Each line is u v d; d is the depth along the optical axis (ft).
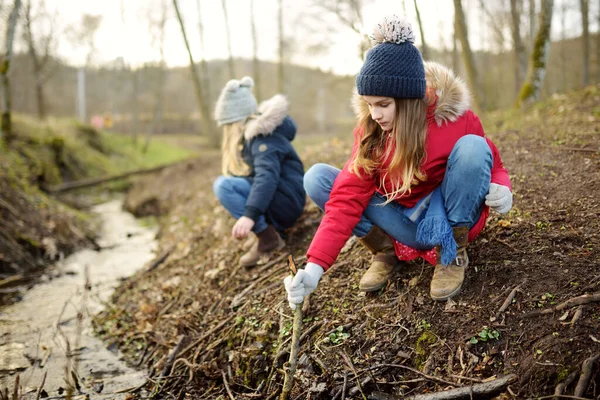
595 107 17.92
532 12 41.83
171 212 26.37
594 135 13.64
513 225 9.37
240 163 12.07
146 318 12.07
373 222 8.52
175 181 33.68
